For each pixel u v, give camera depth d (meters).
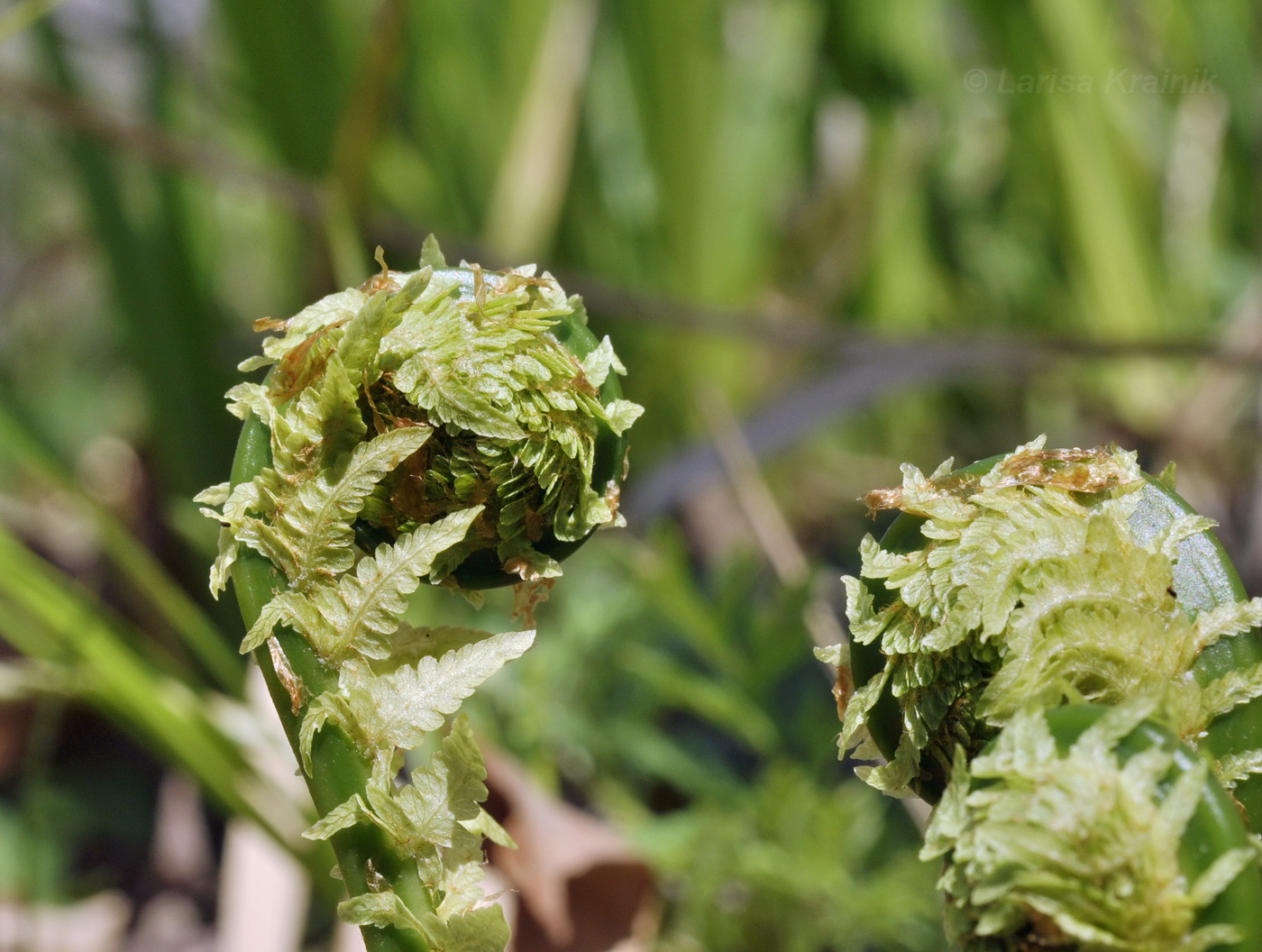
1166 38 1.19
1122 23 1.23
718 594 0.74
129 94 1.06
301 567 0.26
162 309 0.97
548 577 0.27
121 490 1.05
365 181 0.81
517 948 0.56
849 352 0.91
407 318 0.26
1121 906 0.24
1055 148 1.11
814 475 1.10
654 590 0.70
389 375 0.26
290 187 0.84
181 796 0.87
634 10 1.01
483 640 0.26
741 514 1.02
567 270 1.01
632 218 1.11
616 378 0.27
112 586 0.96
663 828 0.64
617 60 1.12
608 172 1.11
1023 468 0.26
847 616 0.26
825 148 1.29
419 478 0.27
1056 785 0.24
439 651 0.27
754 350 1.11
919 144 1.12
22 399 0.97
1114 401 1.13
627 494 0.90
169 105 1.01
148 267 0.96
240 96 1.04
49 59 0.97
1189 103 1.20
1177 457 1.01
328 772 0.26
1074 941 0.24
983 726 0.26
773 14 1.17
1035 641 0.25
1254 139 1.19
